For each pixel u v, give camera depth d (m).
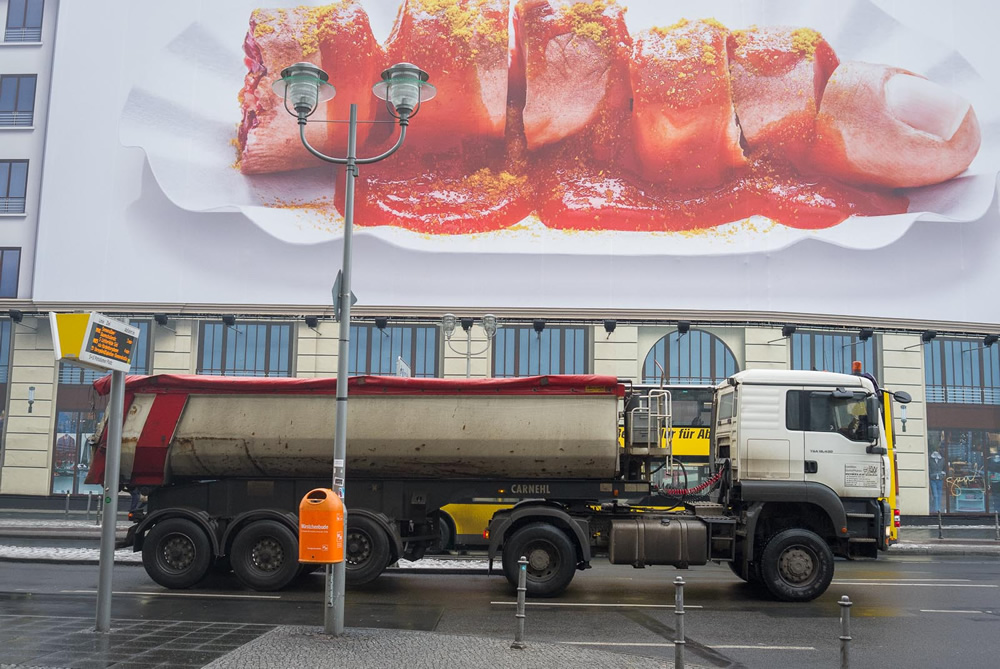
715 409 12.95
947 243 27.84
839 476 11.70
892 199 27.94
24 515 25.53
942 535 23.78
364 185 28.05
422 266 27.69
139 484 12.19
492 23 28.39
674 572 15.06
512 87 28.33
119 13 29.17
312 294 27.73
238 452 12.05
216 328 27.88
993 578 14.36
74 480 27.36
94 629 8.41
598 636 8.85
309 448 11.95
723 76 28.05
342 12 28.53
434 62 28.30
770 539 11.53
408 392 11.99
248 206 28.11
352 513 11.75
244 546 11.70
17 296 28.22
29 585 11.99
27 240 28.52
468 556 16.83
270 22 28.67
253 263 27.84
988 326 27.64
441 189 27.98
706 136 27.86
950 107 28.34
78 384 27.72
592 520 11.85
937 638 8.99
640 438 11.81
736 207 27.59
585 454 11.61
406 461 11.87
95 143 28.55
